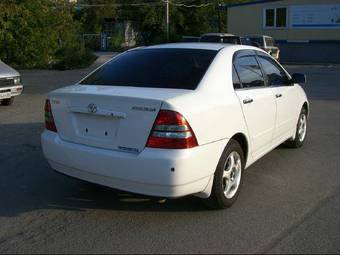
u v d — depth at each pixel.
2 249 4.01
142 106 4.26
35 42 25.56
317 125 9.31
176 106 4.21
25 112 11.02
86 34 58.59
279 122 6.25
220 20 51.62
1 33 22.47
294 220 4.61
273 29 34.78
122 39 58.69
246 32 35.97
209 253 3.94
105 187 4.64
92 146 4.57
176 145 4.18
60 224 4.54
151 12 55.28
